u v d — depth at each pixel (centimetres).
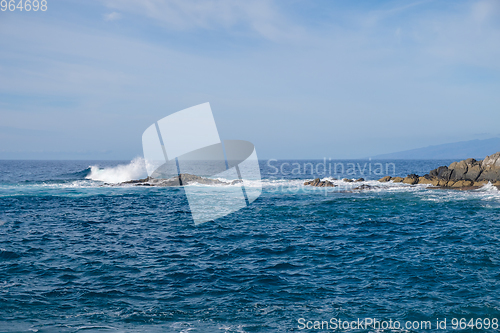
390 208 2508
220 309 888
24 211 2345
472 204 2655
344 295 985
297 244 1535
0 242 1515
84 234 1711
